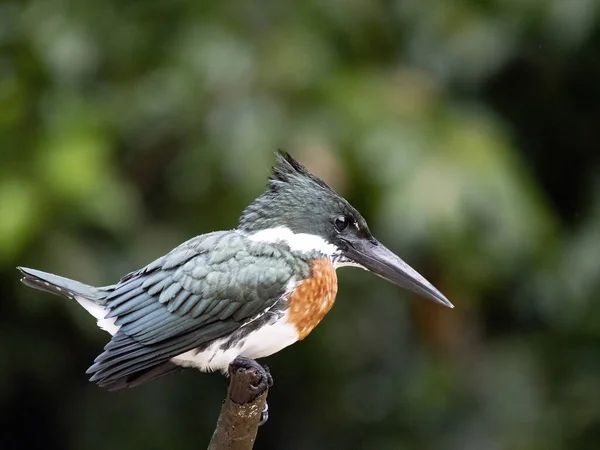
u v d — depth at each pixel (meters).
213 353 7.15
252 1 11.47
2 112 11.01
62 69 11.23
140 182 11.58
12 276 11.18
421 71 11.93
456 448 12.02
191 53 11.12
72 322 11.89
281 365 12.59
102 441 12.50
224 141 10.72
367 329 12.38
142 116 11.04
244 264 7.16
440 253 10.96
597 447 11.76
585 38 11.97
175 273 7.17
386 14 11.98
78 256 10.85
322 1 11.46
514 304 12.63
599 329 11.90
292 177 7.64
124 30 11.45
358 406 12.61
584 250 11.71
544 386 12.11
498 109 12.67
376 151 10.66
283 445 13.02
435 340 12.01
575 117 13.03
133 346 7.00
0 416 13.01
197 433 12.53
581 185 13.05
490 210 10.70
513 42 12.05
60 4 11.47
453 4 12.01
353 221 7.75
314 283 7.30
